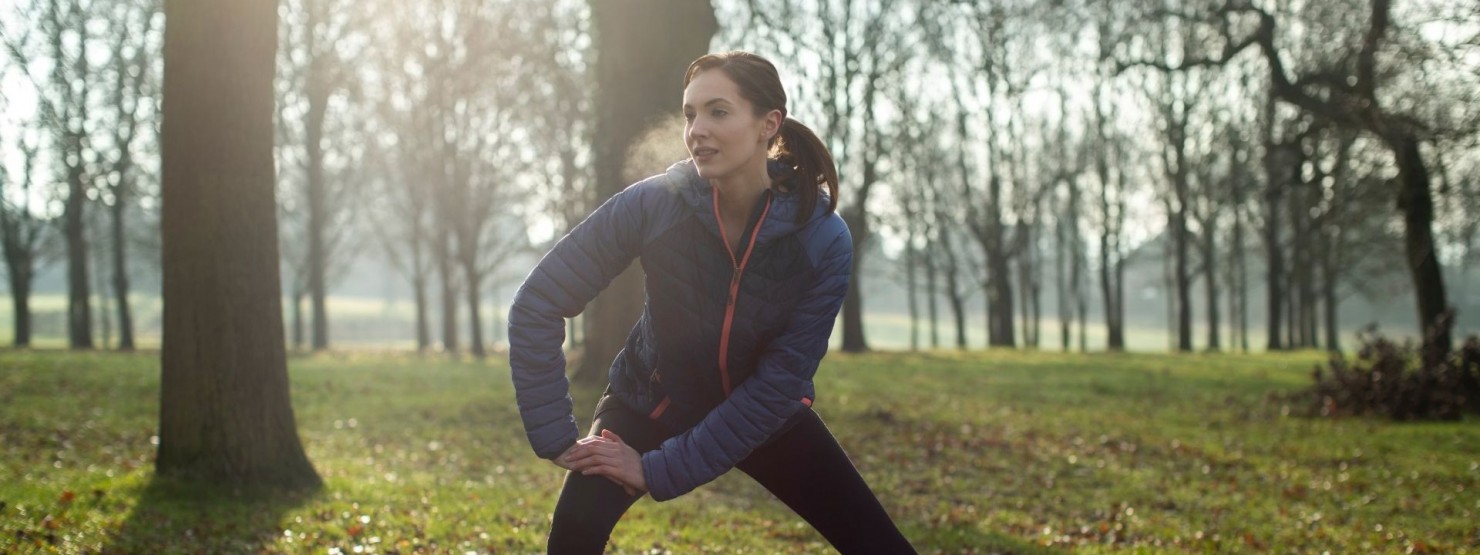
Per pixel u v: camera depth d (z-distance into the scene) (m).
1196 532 7.77
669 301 2.75
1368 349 15.97
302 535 6.09
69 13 24.69
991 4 13.76
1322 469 10.99
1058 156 39.81
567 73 26.83
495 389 16.61
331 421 12.76
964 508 8.65
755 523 7.54
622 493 2.76
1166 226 41.47
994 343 44.59
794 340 2.73
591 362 14.65
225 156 7.05
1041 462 11.06
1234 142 32.31
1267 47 17.41
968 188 39.59
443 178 30.16
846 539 2.96
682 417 2.89
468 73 28.02
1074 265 43.09
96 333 57.72
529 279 2.72
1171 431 13.66
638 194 2.72
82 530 5.95
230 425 7.17
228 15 6.91
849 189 32.75
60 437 10.55
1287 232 43.66
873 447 11.62
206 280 7.12
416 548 5.98
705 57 2.62
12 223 32.97
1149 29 17.52
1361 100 15.77
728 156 2.57
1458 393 14.92
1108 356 32.41
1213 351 39.12
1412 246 17.34
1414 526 8.20
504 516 7.09
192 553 5.64
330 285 44.25
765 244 2.65
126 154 29.28
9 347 27.52
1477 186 16.91
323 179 32.75
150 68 28.27
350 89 29.33
